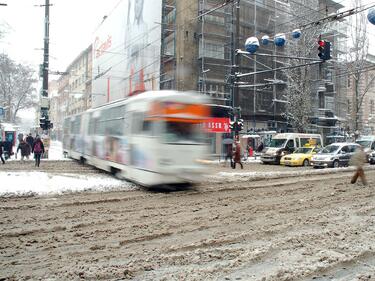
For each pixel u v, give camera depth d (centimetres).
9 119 6181
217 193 1329
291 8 3578
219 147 3356
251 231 776
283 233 768
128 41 4269
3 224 820
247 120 3875
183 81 3619
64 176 1672
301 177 1925
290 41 3575
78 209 997
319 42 1841
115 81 4650
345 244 680
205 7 3728
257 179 1805
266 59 3972
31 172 1783
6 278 507
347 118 4409
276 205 1092
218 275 524
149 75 3791
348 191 1402
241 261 580
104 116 1803
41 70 2855
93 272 527
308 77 3506
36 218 880
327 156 2617
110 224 830
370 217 930
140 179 1341
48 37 2752
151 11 3794
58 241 696
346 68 3888
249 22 3875
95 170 2059
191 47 3675
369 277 528
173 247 656
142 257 604
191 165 1317
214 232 769
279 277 520
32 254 616
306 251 637
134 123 1409
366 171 2295
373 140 3116
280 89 4066
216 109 3044
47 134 2833
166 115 1298
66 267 552
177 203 1109
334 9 4194
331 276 534
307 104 3534
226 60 3791
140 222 853
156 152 1274
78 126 2428
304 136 3197
